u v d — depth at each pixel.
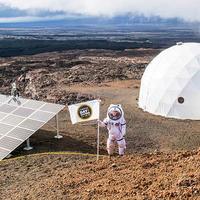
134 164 13.50
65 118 29.14
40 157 18.88
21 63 65.75
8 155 19.42
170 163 12.57
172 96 30.59
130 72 52.84
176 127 27.31
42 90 41.94
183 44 34.53
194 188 9.49
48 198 11.61
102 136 24.31
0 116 22.52
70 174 13.88
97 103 17.33
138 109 32.66
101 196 10.76
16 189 13.80
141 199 9.62
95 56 90.75
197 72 31.08
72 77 48.31
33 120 21.78
